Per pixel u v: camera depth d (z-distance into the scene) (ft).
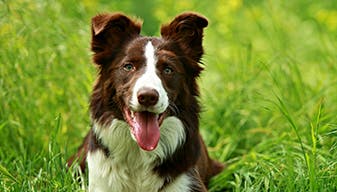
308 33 47.80
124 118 24.44
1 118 30.86
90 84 32.12
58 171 26.27
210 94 35.12
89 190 26.03
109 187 25.77
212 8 51.78
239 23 49.39
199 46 25.64
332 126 28.55
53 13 33.58
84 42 33.91
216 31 46.75
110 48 25.12
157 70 23.88
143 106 22.80
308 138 29.04
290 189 25.30
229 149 32.24
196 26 25.35
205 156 28.45
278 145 29.91
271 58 38.47
